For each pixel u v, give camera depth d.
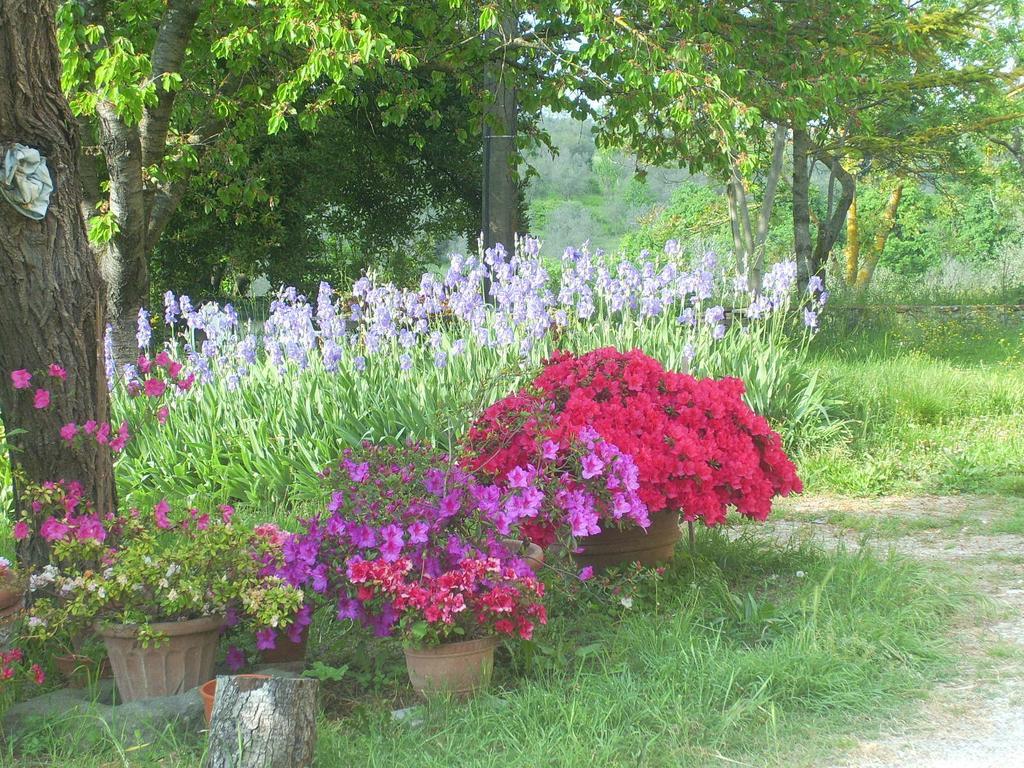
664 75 11.05
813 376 11.05
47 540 4.81
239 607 4.36
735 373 10.52
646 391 5.83
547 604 5.02
